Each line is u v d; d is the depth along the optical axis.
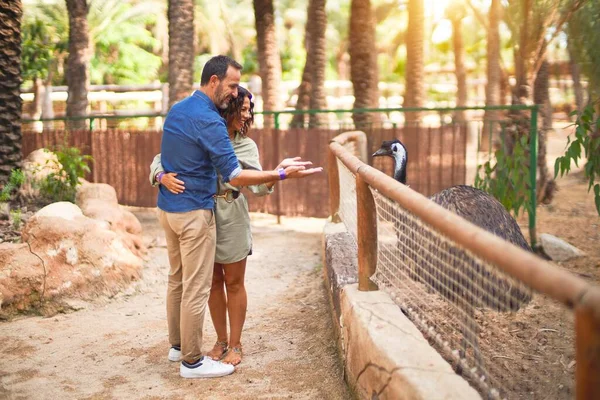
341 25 36.44
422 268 3.62
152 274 6.54
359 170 3.89
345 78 37.66
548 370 3.79
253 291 6.29
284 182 9.67
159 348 4.85
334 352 4.56
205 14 33.34
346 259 4.91
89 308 5.72
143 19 30.69
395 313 3.56
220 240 4.41
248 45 36.53
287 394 4.00
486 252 2.27
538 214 9.41
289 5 36.66
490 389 3.00
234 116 4.36
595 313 1.73
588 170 6.22
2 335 5.14
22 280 5.57
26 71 16.56
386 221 4.05
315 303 5.72
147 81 29.91
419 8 16.05
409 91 16.27
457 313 3.61
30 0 24.05
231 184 4.07
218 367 4.32
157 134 10.47
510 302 3.21
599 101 6.46
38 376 4.38
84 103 15.80
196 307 4.21
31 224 6.00
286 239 8.70
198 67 32.47
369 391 3.30
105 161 10.80
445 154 8.62
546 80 11.55
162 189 4.24
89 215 7.02
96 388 4.19
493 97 17.42
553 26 8.65
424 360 2.97
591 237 7.97
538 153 9.80
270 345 4.84
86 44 15.74
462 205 3.93
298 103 14.71
